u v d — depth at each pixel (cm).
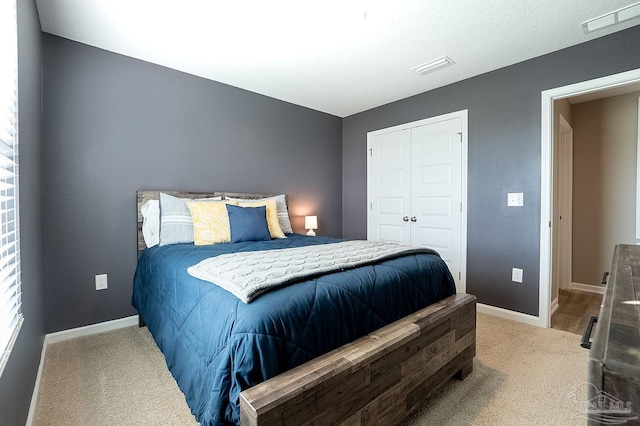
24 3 151
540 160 253
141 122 256
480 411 147
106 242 239
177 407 148
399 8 191
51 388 161
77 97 226
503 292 275
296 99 357
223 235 242
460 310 170
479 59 258
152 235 242
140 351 203
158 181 265
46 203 213
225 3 186
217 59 257
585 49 230
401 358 130
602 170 348
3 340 98
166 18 200
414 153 346
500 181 277
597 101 350
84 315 230
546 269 250
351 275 140
